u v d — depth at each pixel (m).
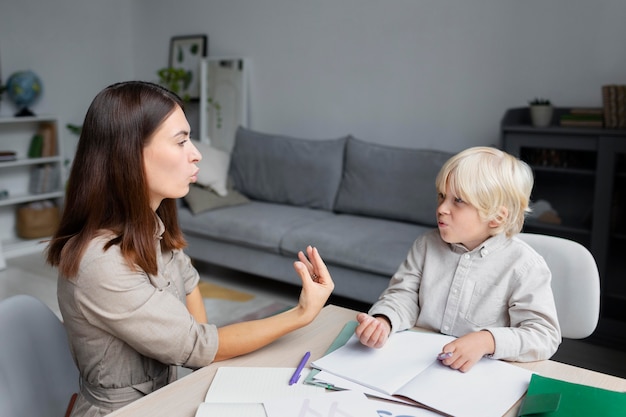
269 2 4.29
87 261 1.03
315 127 4.22
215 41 4.70
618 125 2.72
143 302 1.03
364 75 3.90
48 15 4.71
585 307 1.37
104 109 1.05
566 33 3.10
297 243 3.12
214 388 0.98
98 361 1.10
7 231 4.64
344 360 1.07
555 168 2.85
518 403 0.93
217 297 3.33
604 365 2.56
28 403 1.15
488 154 1.18
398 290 1.34
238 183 4.04
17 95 4.39
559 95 3.17
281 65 4.32
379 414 0.90
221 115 4.64
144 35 5.22
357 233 3.08
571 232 2.86
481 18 3.36
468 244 1.26
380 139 3.91
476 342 1.06
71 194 1.09
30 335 1.21
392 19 3.71
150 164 1.07
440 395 0.94
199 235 3.58
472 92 3.47
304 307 1.13
